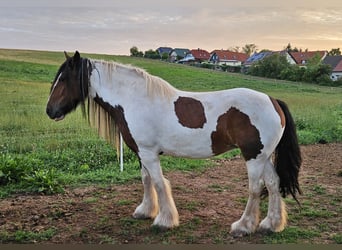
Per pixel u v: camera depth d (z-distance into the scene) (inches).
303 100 672.4
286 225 151.3
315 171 257.3
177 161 278.5
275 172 141.0
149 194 162.1
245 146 134.3
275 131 133.6
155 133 142.4
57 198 189.6
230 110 135.6
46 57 1255.5
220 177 239.0
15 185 205.9
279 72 1231.5
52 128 372.8
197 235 142.9
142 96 144.7
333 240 138.3
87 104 159.3
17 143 311.7
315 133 414.3
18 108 448.1
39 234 142.8
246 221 142.2
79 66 153.1
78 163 263.6
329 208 176.1
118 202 182.7
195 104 140.3
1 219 159.5
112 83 151.3
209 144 139.5
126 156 287.6
